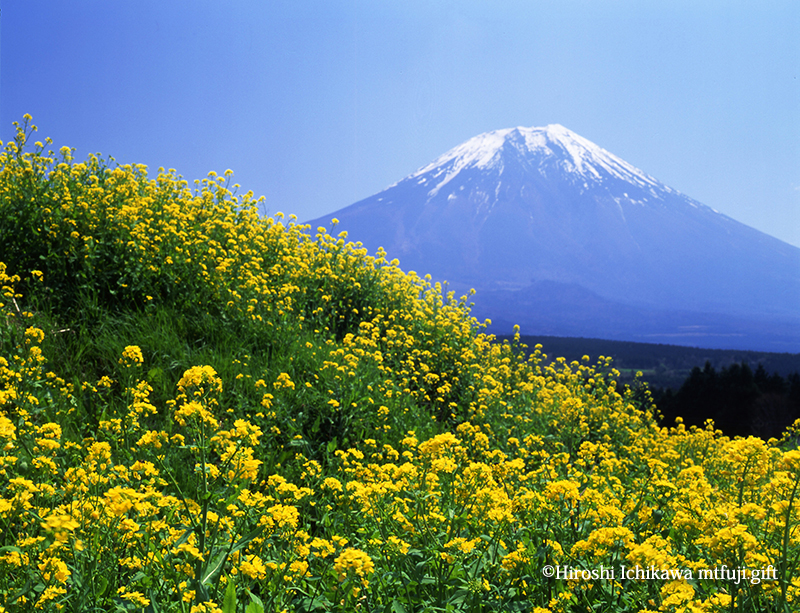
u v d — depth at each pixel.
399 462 5.09
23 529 2.86
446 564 2.78
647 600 2.57
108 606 2.31
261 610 2.20
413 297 11.22
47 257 6.25
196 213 9.02
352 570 2.37
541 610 2.37
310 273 9.36
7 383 4.18
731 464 4.12
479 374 9.38
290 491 3.38
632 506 3.70
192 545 2.46
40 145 8.24
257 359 6.22
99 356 5.61
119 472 3.10
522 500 3.21
